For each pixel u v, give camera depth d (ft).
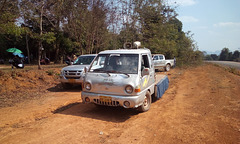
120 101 16.75
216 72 60.90
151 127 15.66
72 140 13.24
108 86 17.34
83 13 53.98
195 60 92.84
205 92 29.43
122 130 15.02
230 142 12.97
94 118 17.79
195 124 16.20
